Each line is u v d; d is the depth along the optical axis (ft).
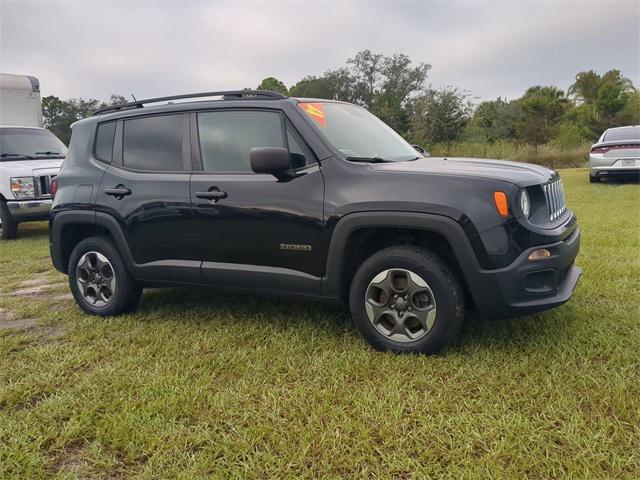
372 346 10.94
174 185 12.68
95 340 12.40
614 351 10.12
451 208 9.74
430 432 7.84
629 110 97.71
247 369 10.27
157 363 10.66
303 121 11.48
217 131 12.51
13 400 9.50
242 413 8.64
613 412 8.13
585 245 19.17
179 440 7.92
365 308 10.82
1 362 11.28
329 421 8.30
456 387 9.14
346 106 13.97
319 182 11.01
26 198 28.60
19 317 14.62
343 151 11.38
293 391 9.23
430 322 10.20
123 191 13.38
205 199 12.16
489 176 10.00
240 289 12.22
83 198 14.05
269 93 12.21
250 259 11.90
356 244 11.02
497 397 8.70
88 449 7.93
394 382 9.35
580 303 13.02
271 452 7.54
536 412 8.27
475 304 10.01
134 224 13.20
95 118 14.76
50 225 14.90
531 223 9.92
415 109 96.32
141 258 13.34
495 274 9.64
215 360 10.71
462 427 7.92
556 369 9.49
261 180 11.63
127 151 13.83
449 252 10.60
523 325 11.69
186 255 12.72
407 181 10.25
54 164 30.04
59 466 7.61
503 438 7.58
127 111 14.10
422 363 10.04
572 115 102.73
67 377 10.39
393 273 10.51
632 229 21.91
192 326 12.98
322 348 11.09
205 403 9.00
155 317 13.84
